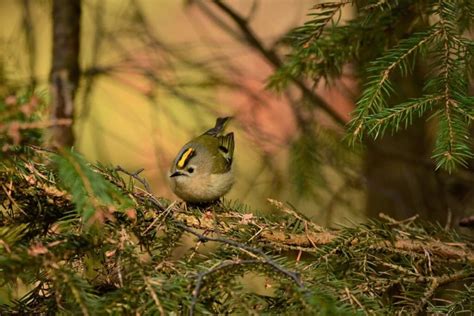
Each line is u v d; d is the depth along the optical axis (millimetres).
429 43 8922
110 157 16672
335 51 10094
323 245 8445
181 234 7691
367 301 6844
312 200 14211
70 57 14383
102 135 15297
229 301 6500
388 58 8953
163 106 15344
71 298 6215
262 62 16766
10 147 6164
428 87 8734
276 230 8453
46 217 7562
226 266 6543
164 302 6219
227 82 15391
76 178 6273
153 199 7812
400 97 12773
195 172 11195
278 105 15820
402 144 15906
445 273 8406
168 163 14930
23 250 6348
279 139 15016
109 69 15094
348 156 13992
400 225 8906
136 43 16469
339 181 15086
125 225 7375
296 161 13680
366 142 15391
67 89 12656
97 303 6238
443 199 15344
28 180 7336
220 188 11383
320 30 10062
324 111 14273
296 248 8266
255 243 8219
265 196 14758
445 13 8992
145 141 16734
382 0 9523
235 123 15125
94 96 17656
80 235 6754
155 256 7324
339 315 6148
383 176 16031
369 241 8320
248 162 16750
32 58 14305
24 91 6465
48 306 6789
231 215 8531
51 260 6312
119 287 6598
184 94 15273
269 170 14875
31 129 6051
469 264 8516
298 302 6414
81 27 15109
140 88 15312
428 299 7816
